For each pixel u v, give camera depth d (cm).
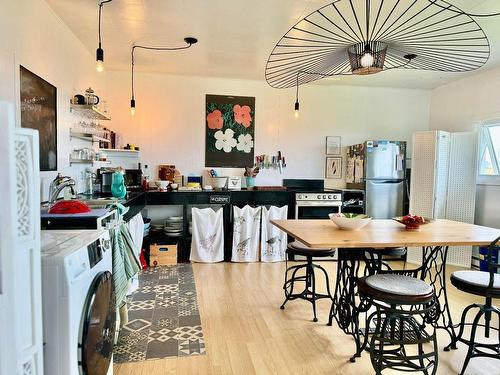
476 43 327
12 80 202
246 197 446
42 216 196
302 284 359
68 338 126
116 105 455
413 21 283
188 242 446
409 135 528
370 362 214
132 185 428
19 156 101
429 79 467
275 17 285
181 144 475
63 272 125
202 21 294
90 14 278
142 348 226
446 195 440
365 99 518
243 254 440
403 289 186
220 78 480
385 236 214
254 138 495
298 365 210
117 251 216
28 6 227
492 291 200
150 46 356
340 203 455
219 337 243
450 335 239
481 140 440
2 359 91
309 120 507
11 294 91
